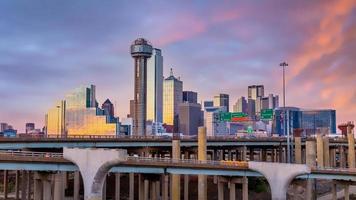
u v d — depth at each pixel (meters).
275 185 111.44
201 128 147.50
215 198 151.88
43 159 101.88
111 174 163.12
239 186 159.38
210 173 118.38
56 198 109.19
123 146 156.00
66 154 101.44
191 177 167.25
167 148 173.12
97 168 98.62
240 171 119.12
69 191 149.12
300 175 119.25
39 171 109.50
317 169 128.12
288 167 110.25
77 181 130.88
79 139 144.12
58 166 104.00
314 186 156.62
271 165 112.81
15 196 150.62
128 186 160.75
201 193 132.50
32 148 135.00
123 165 110.56
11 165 101.31
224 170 118.81
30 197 143.88
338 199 160.88
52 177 112.88
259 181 162.25
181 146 172.75
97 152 98.88
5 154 100.81
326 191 175.75
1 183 179.25
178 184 135.38
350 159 193.38
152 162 113.75
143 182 135.75
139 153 163.00
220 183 133.75
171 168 116.94
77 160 100.06
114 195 152.62
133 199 137.75
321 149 183.88
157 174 133.00
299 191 154.62
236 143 193.62
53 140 137.38
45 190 111.19
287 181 110.50
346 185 137.50
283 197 110.62
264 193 157.62
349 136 194.62
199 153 146.88
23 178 137.00
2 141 126.06
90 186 98.62
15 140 128.88
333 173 129.25
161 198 146.75
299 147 195.38
